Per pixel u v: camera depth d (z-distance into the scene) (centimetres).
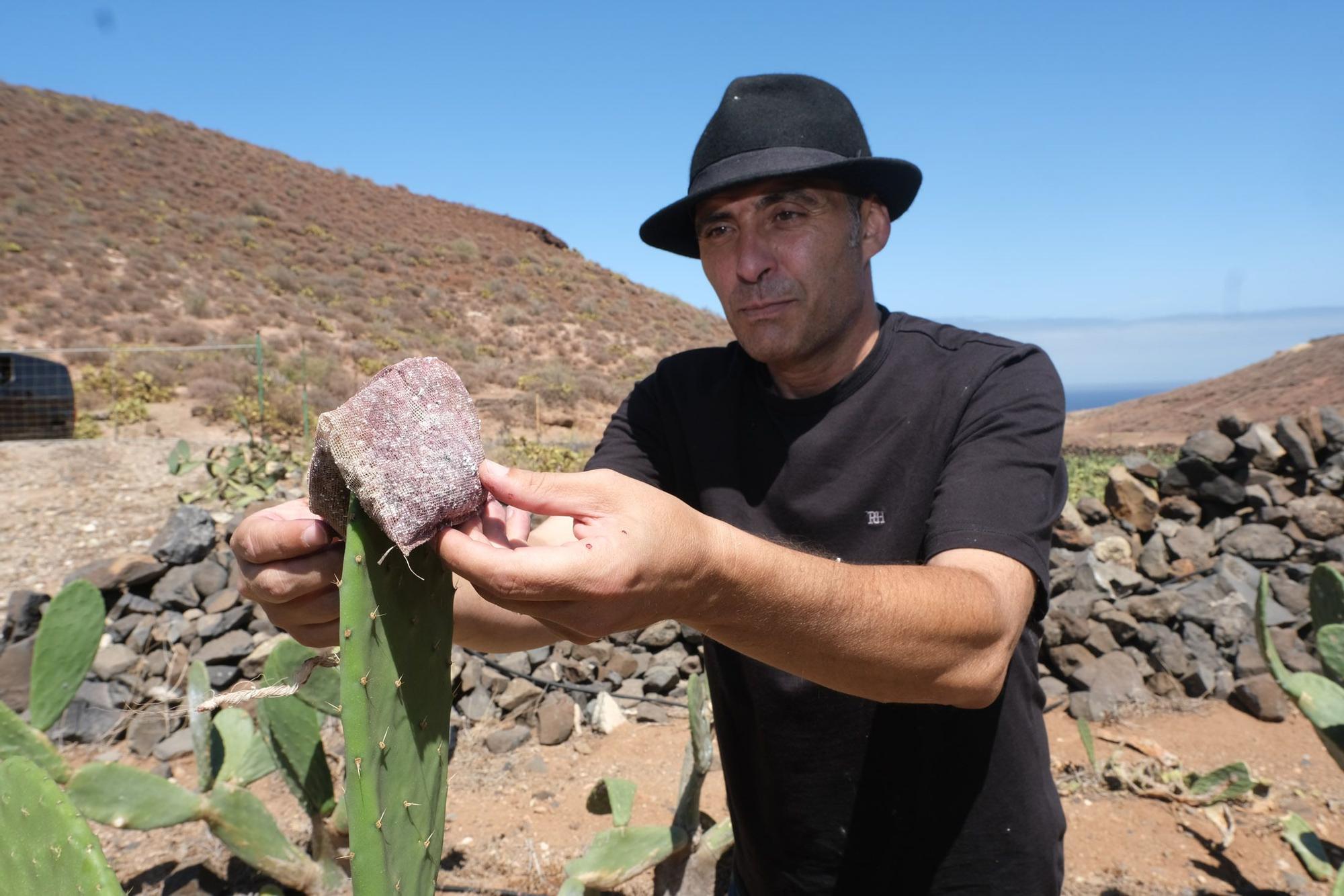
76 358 1698
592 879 236
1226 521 532
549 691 420
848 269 138
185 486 732
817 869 151
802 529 146
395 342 2509
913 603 98
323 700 219
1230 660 444
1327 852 302
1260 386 4006
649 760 372
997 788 141
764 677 146
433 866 93
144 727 372
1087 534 501
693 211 147
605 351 3072
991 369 136
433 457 79
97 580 425
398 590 85
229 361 1759
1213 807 325
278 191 3878
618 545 80
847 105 143
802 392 148
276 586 91
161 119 4212
